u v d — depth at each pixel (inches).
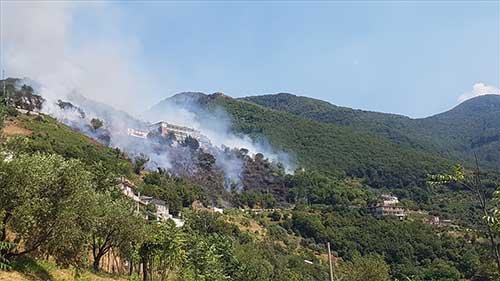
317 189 7682.1
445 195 6865.2
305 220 5693.9
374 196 7263.8
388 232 4970.5
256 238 4845.0
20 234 946.1
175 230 1670.8
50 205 963.3
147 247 1612.9
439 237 4269.2
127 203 1695.4
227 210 6058.1
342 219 5895.7
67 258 1169.4
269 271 3312.0
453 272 2549.2
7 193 922.7
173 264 1685.5
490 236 393.7
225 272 2443.4
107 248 1641.2
